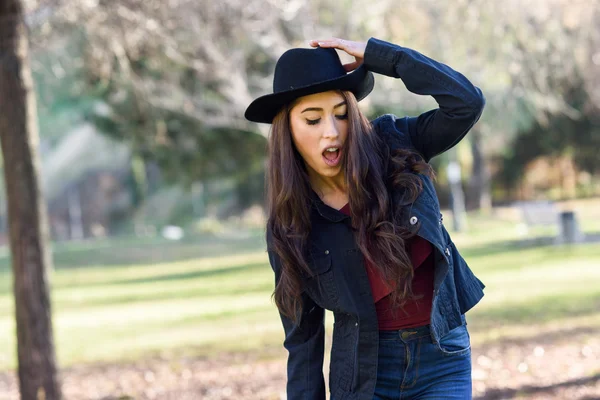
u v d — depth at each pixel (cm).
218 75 1484
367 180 256
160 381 715
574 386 587
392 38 1362
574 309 934
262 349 828
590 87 2033
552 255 1627
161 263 2284
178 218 3853
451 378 264
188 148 2261
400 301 257
